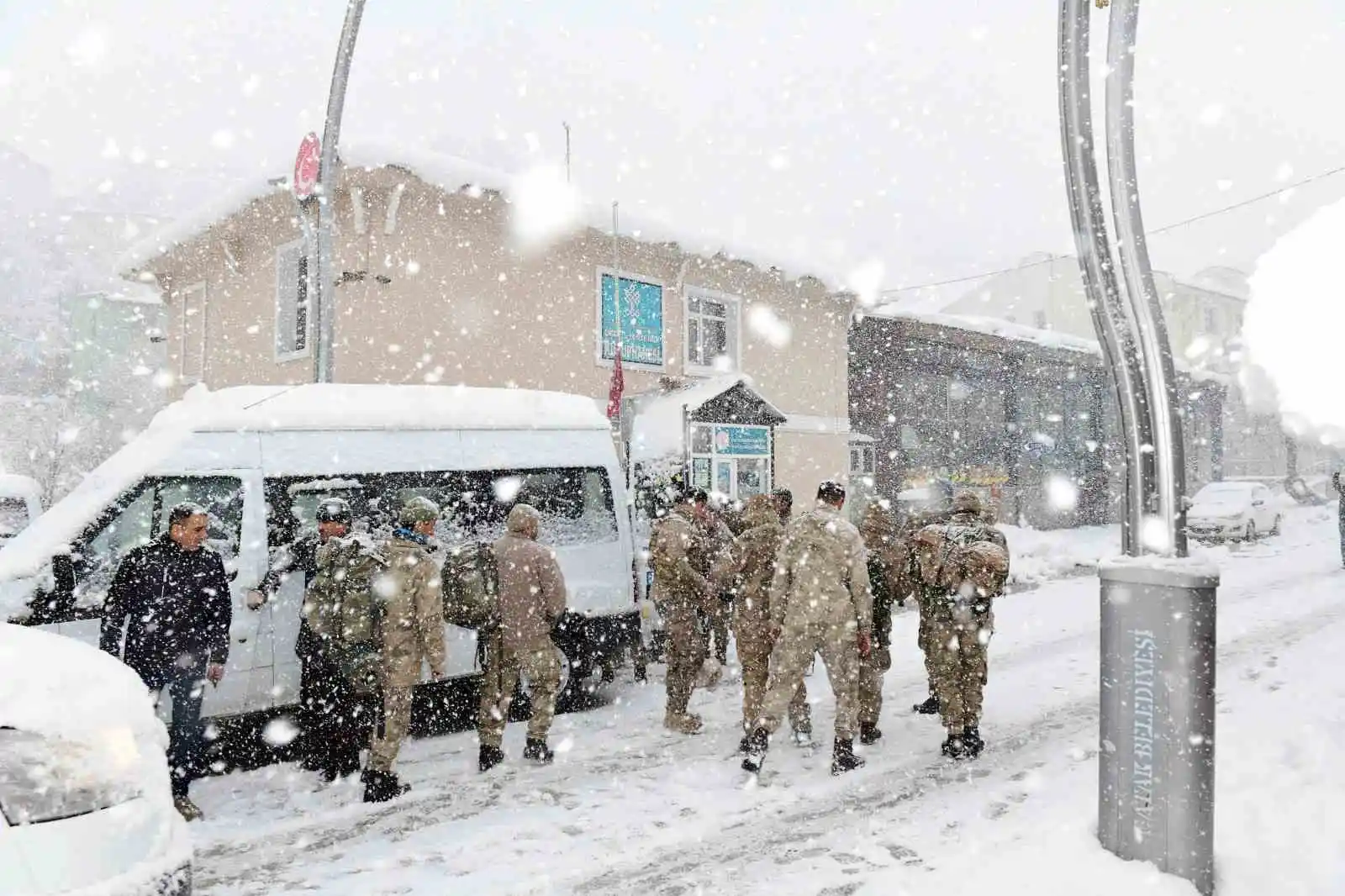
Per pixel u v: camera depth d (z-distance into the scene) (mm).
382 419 6160
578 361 14438
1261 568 14164
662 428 13031
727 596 6293
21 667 2672
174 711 4457
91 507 4953
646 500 11438
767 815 4316
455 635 6176
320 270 9266
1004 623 9867
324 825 4281
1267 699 5875
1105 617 3365
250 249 14984
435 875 3701
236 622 5227
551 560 5223
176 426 5457
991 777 4789
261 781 5000
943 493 21203
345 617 4680
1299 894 3080
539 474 6801
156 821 2633
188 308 17031
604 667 6848
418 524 4699
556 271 14203
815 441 18781
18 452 22766
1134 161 3369
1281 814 3709
